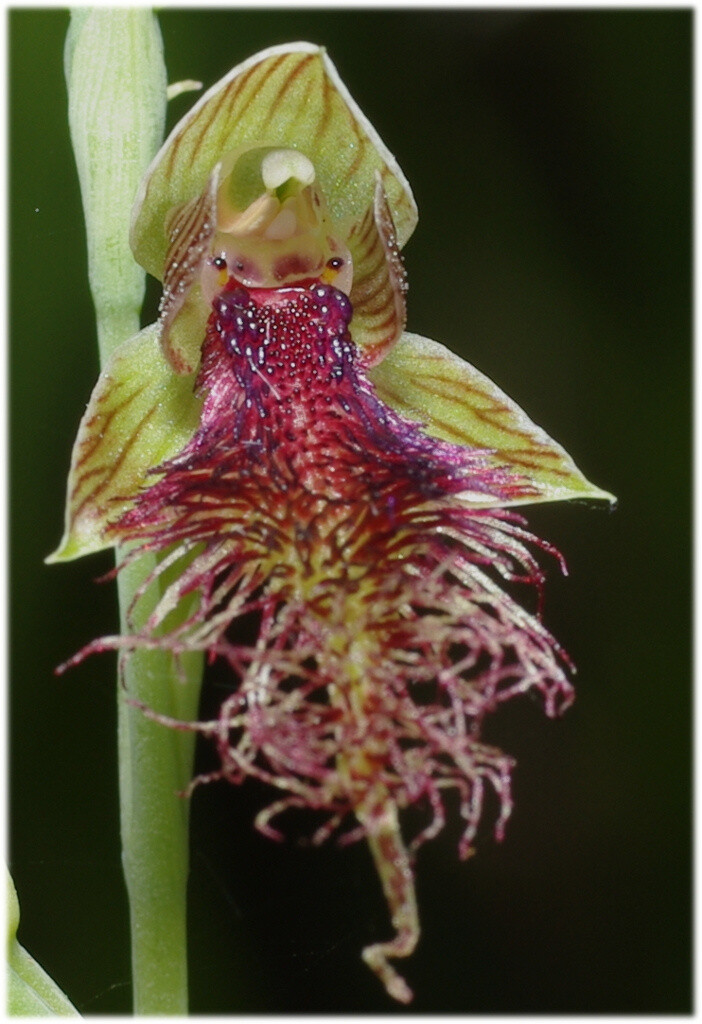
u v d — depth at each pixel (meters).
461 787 0.10
